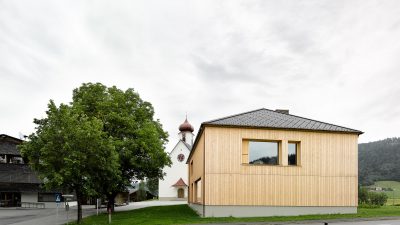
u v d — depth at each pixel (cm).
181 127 8262
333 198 2777
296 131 2784
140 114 3869
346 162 2836
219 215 2611
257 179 2684
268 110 3222
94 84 3744
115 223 2472
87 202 6003
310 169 2770
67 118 2564
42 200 5322
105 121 3516
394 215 2578
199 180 3141
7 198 5203
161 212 3303
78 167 2464
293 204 2708
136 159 3597
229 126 2683
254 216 2633
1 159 5384
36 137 2584
